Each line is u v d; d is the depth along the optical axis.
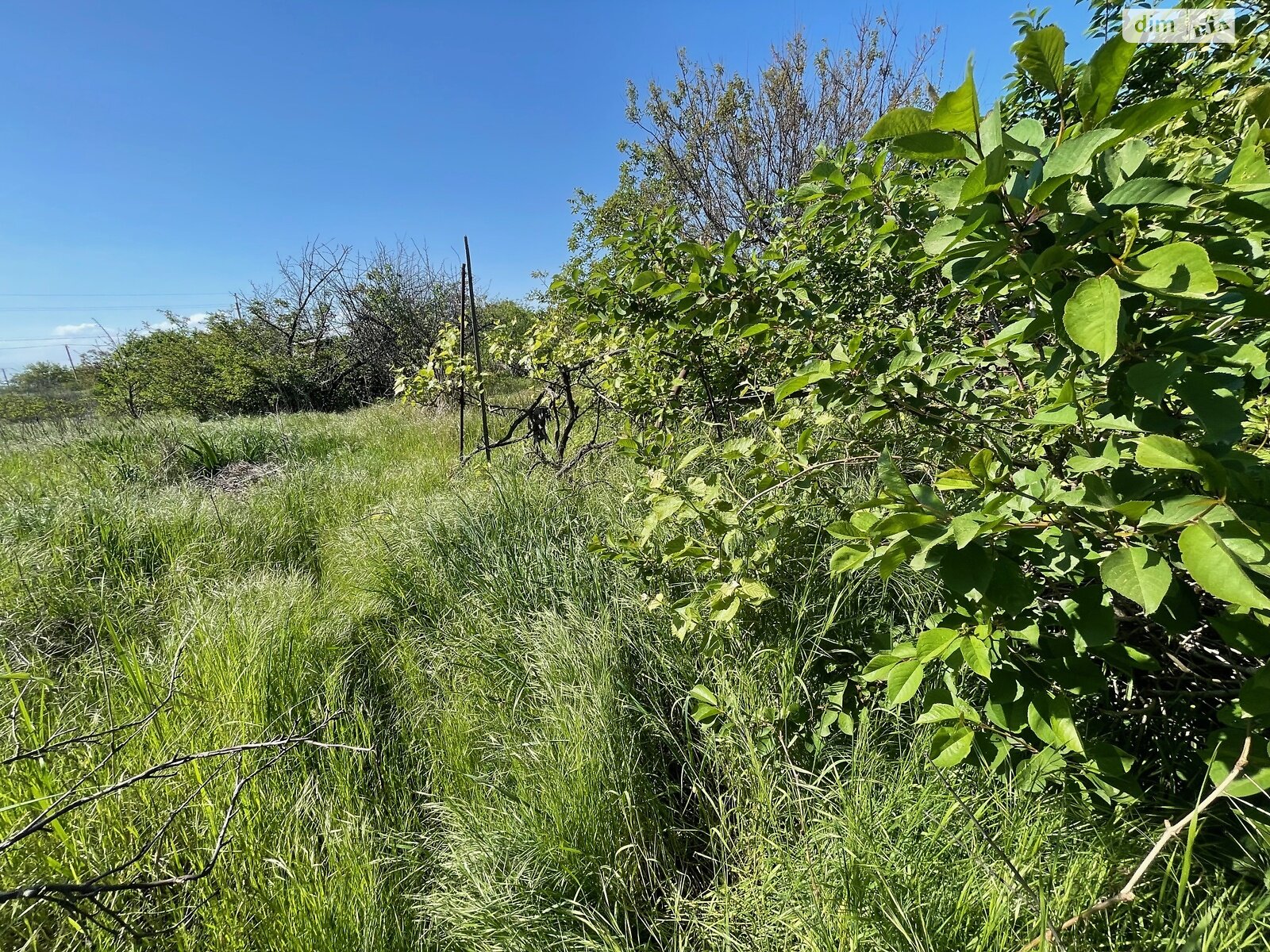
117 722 2.21
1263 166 0.93
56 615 3.24
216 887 1.62
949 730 1.36
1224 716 1.09
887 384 1.65
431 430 8.10
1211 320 1.07
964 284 1.20
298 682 2.57
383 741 2.41
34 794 1.79
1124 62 0.82
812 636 2.22
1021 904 1.28
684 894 1.81
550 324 4.68
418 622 3.21
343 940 1.59
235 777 1.98
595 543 2.71
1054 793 1.52
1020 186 0.96
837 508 2.50
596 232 6.48
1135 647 1.54
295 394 15.44
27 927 1.53
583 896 1.76
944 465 2.12
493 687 2.58
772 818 1.74
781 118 9.74
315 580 3.92
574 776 1.96
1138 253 0.91
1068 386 1.08
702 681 2.30
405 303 16.62
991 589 1.05
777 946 1.48
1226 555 0.79
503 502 3.90
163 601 3.38
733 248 2.26
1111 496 0.98
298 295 17.28
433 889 1.82
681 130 10.25
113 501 4.44
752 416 2.94
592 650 2.46
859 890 1.39
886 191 1.86
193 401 14.16
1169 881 1.31
